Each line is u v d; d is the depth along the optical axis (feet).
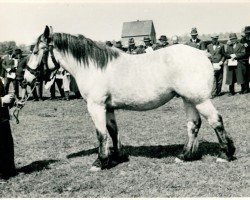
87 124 31.42
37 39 19.03
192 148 18.89
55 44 18.66
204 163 18.61
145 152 21.47
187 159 18.94
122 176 17.60
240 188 15.57
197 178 16.79
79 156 21.42
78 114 36.88
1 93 18.11
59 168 19.30
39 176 18.17
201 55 17.69
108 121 19.45
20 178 17.95
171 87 17.65
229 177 16.72
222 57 42.60
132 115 34.14
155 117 32.71
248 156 19.61
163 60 17.63
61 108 41.42
